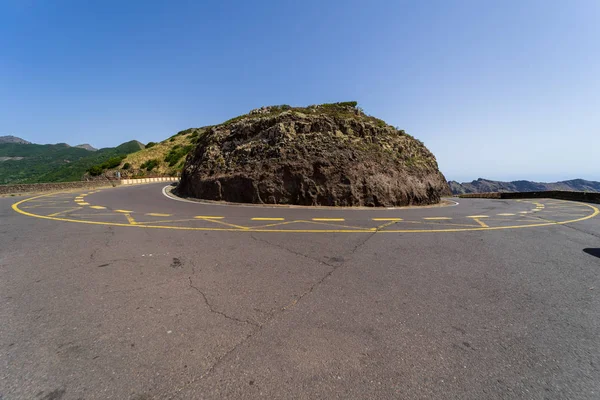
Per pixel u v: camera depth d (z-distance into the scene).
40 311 2.96
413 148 22.52
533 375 2.13
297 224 8.46
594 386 2.03
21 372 2.07
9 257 4.82
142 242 5.95
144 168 57.12
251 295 3.43
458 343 2.52
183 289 3.58
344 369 2.16
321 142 17.22
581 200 20.86
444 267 4.59
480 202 20.19
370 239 6.53
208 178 17.30
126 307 3.08
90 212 10.46
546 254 5.44
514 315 3.05
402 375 2.11
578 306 3.29
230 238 6.43
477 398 1.90
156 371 2.10
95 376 2.04
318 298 3.38
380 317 2.95
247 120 20.78
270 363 2.21
